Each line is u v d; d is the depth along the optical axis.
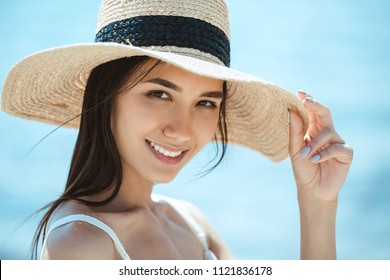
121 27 3.24
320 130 3.75
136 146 3.28
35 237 3.38
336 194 3.74
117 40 3.25
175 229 3.86
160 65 3.17
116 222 3.31
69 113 3.74
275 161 4.03
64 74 3.45
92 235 3.13
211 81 3.26
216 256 4.12
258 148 4.09
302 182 3.76
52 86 3.51
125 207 3.51
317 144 3.62
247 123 3.97
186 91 3.21
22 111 3.59
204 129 3.36
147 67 3.20
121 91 3.25
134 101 3.23
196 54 3.19
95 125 3.38
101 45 2.95
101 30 3.37
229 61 3.50
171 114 3.22
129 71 3.22
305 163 3.72
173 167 3.32
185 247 3.83
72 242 3.06
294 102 3.50
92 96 3.40
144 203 3.64
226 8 3.46
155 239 3.54
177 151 3.30
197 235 4.02
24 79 3.40
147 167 3.29
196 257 3.88
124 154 3.35
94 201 3.36
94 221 3.19
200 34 3.21
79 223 3.14
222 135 3.96
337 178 3.71
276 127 3.82
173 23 3.18
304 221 3.78
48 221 3.36
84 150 3.42
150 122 3.21
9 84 3.39
